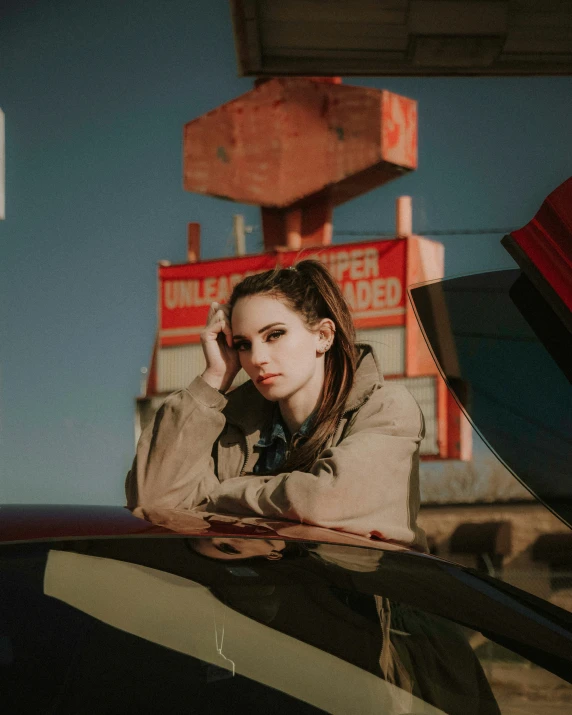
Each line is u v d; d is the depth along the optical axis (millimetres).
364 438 2316
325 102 29047
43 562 1594
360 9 5297
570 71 5699
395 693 1553
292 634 1565
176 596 1571
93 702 1392
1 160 4848
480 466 26625
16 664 1417
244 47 5664
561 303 2174
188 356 33312
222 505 2354
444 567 1910
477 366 2422
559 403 2303
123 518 1835
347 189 29359
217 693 1455
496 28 5367
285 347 2424
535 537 24266
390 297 29797
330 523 2230
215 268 32156
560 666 1646
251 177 29609
